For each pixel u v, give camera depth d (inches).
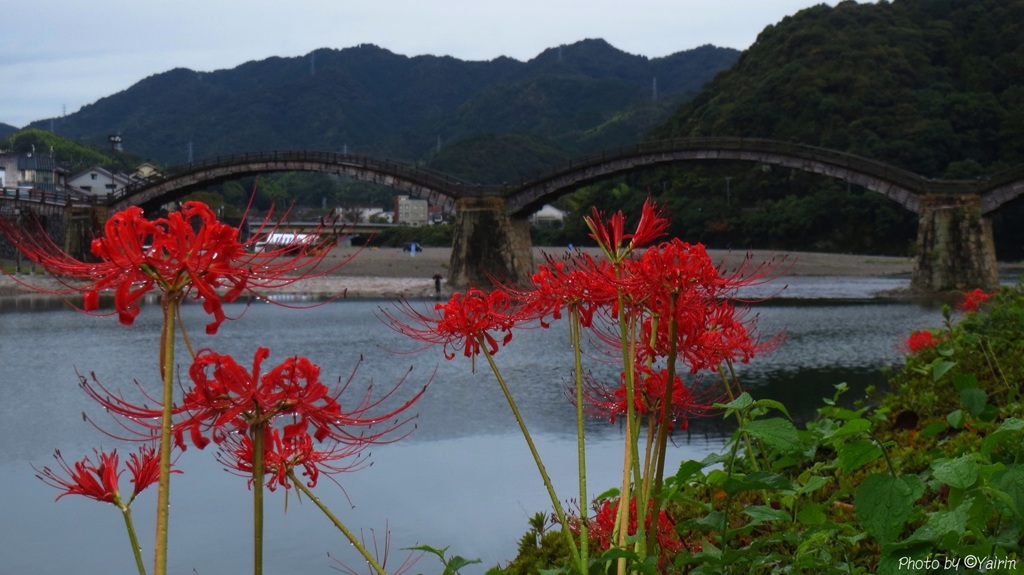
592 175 3164.4
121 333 1856.5
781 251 4761.3
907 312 2204.7
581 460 140.0
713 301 146.3
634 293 136.9
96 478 107.3
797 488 157.0
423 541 452.1
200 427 97.8
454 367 1295.5
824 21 6481.3
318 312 2329.0
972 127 5502.0
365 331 1870.1
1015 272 4259.4
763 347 200.5
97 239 91.6
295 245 103.8
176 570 421.7
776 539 152.7
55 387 1143.0
